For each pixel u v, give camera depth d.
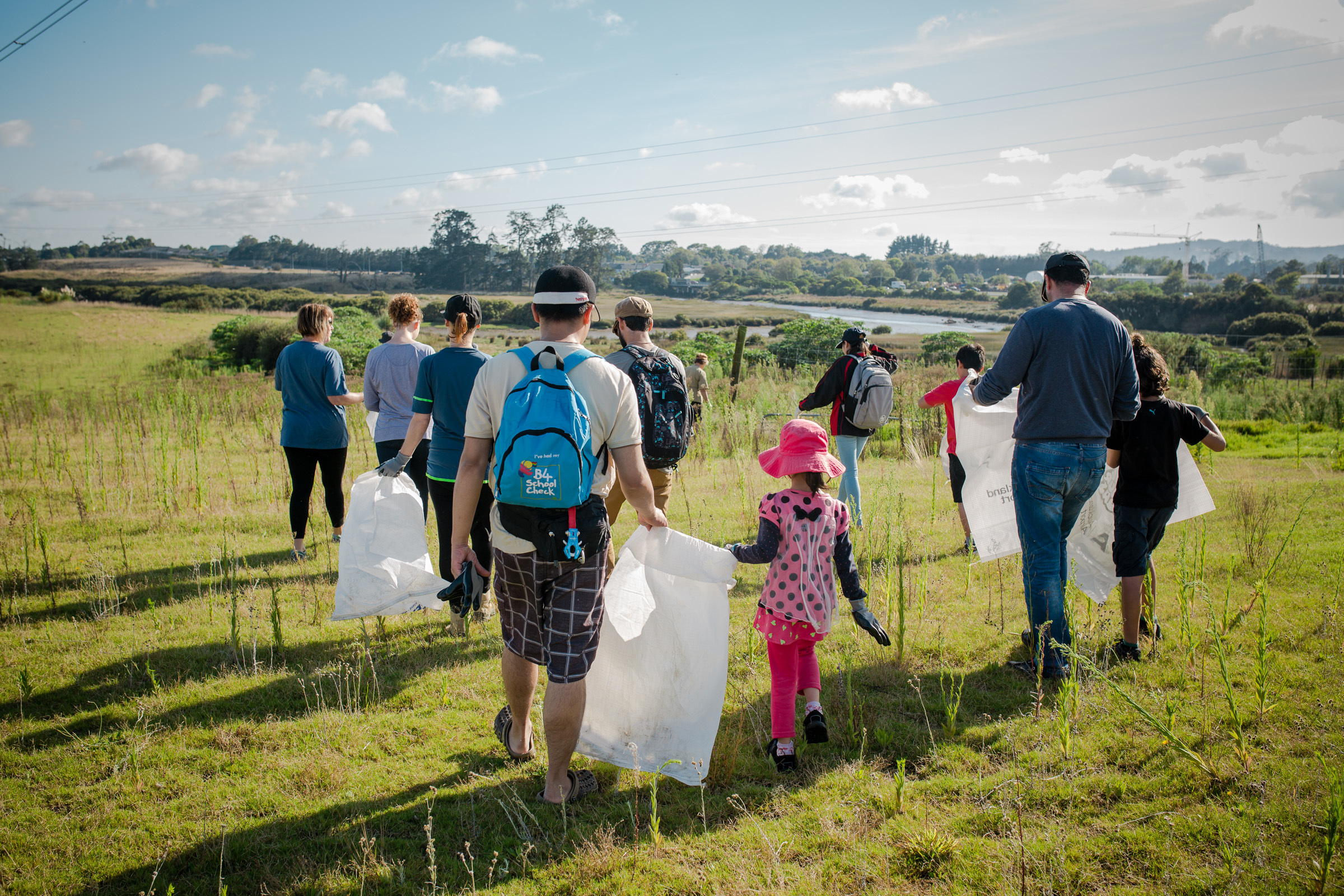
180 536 6.37
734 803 2.72
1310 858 2.25
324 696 3.64
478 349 4.25
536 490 2.42
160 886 2.36
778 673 3.06
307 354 5.54
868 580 4.76
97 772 3.00
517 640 2.76
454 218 157.12
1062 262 3.82
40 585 5.17
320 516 7.03
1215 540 5.73
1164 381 3.72
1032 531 3.71
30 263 164.38
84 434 11.22
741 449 9.82
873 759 3.01
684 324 89.06
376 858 2.46
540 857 2.48
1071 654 3.09
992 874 2.27
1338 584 4.55
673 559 3.04
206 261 193.62
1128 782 2.71
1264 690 3.05
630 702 3.00
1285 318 63.72
